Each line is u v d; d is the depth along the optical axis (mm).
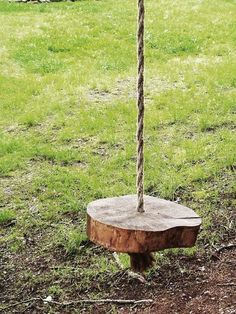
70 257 6434
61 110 10555
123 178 7863
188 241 2613
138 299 5738
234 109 10133
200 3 19203
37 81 12141
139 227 2561
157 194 7457
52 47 14570
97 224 2609
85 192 7582
